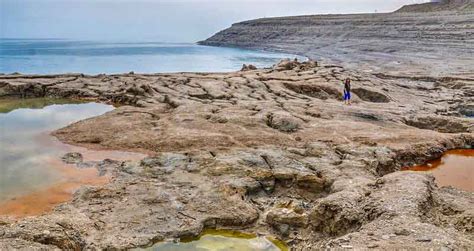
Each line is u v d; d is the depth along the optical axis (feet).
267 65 300.61
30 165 69.67
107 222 46.06
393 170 67.15
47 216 44.70
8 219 46.70
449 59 229.25
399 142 79.00
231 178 57.26
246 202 52.01
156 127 88.58
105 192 53.78
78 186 60.49
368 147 71.26
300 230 46.16
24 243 36.24
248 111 97.40
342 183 52.90
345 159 65.67
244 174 58.39
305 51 421.59
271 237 46.09
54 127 96.94
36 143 82.94
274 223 47.37
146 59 368.89
